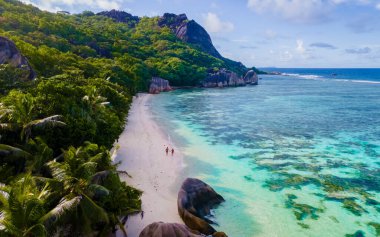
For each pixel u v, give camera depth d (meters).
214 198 26.11
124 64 114.00
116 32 179.00
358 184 31.09
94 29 167.00
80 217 17.06
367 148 43.66
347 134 51.84
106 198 19.45
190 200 24.16
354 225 23.66
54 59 66.12
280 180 31.78
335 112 75.06
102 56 125.56
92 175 18.12
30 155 21.62
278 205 26.47
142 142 43.09
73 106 30.98
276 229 22.86
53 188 17.23
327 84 180.62
